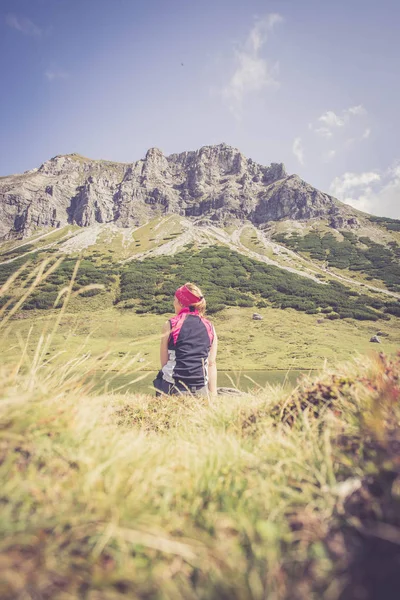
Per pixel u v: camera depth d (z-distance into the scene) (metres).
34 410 2.25
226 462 2.31
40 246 175.38
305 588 1.29
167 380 5.36
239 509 1.76
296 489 1.97
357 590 1.28
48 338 2.73
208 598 1.29
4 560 1.25
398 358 2.96
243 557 1.45
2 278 108.19
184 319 5.55
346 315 87.06
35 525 1.46
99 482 1.80
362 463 1.89
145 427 4.32
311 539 1.52
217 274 118.00
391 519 1.53
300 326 81.44
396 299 102.38
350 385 3.04
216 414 3.84
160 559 1.47
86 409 2.65
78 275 113.31
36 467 1.90
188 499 1.90
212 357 5.57
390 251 149.12
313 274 125.56
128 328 75.12
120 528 1.51
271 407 3.53
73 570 1.35
